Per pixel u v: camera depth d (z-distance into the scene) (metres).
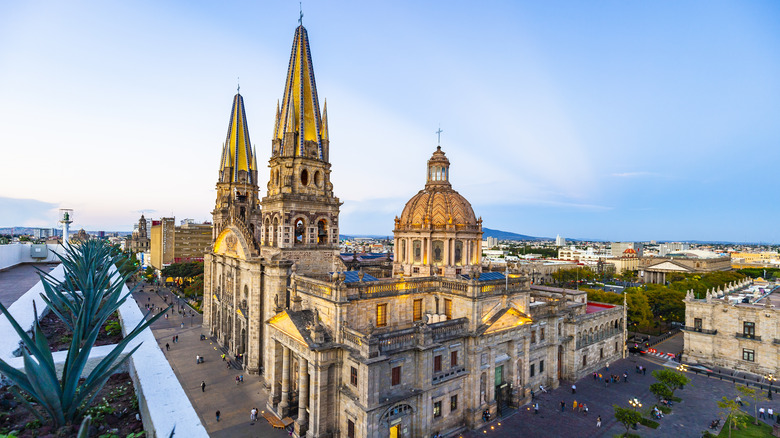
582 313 69.12
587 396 55.44
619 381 61.59
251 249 62.56
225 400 51.59
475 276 51.94
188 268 143.62
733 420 45.84
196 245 193.88
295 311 46.81
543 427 46.19
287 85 60.06
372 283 46.06
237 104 84.44
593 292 96.62
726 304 68.69
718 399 55.59
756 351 65.06
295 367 49.22
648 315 88.06
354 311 44.44
